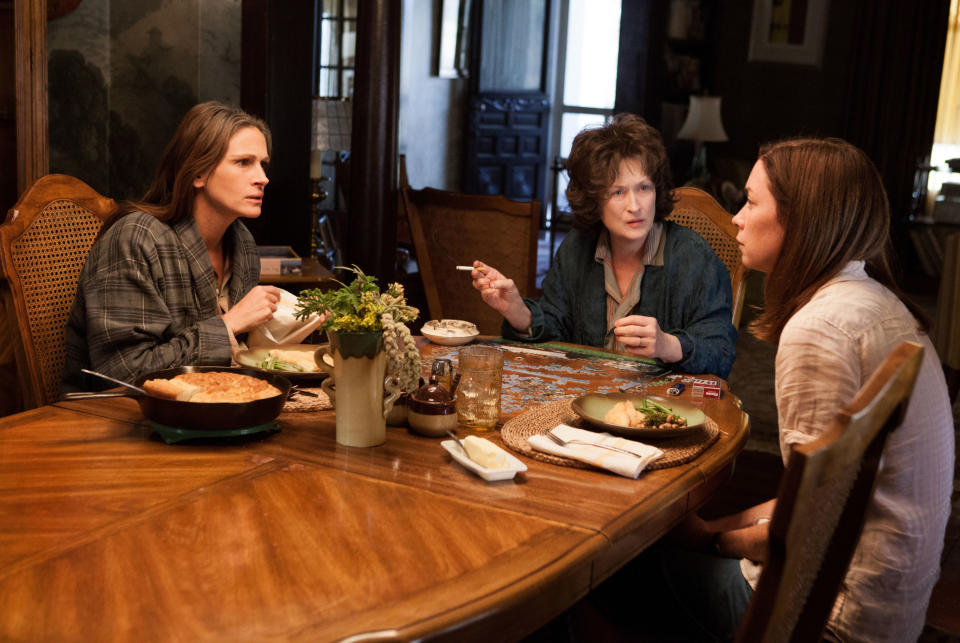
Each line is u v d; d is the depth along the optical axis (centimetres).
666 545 174
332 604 107
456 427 170
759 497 342
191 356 192
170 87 460
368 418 158
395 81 429
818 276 155
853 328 144
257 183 214
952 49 942
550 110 1064
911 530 143
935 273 859
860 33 888
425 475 148
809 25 925
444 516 132
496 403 172
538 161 1062
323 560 118
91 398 158
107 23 464
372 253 440
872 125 893
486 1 964
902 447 142
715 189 831
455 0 923
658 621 165
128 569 114
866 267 160
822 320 145
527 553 121
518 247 376
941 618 251
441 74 934
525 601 113
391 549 121
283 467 149
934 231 870
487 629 109
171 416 154
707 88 970
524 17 1008
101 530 124
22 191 357
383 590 110
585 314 250
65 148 462
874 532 144
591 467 154
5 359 306
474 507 136
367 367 156
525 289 378
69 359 209
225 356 194
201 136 207
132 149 473
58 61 454
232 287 230
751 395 493
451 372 170
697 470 156
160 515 129
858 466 121
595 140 233
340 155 598
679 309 239
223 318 198
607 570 129
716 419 185
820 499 109
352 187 438
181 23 452
